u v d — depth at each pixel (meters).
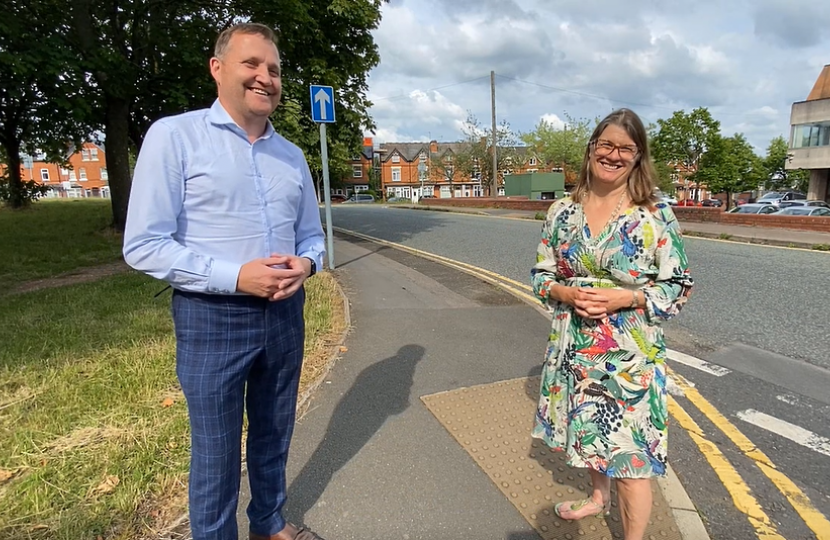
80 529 2.08
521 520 2.20
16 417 2.96
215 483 1.75
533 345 4.43
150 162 1.52
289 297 1.85
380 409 3.21
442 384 3.60
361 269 8.04
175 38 10.85
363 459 2.66
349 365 3.93
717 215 14.31
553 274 2.10
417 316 5.30
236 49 1.60
